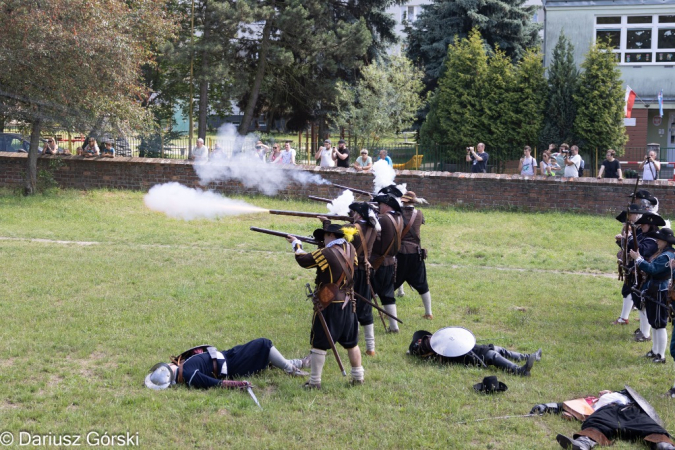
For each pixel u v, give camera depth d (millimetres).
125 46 18781
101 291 10133
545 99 26562
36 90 18547
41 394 6512
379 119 29078
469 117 26891
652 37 29609
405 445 5711
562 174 20641
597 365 7695
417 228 9234
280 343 8094
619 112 25844
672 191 17047
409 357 7879
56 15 18000
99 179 19641
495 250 14039
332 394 6742
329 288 6793
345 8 33531
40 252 12539
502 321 9305
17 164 19656
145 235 14477
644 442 5746
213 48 27047
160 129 28453
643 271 8031
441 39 33906
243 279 11148
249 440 5734
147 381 6793
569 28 30109
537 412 6312
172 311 9242
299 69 31203
